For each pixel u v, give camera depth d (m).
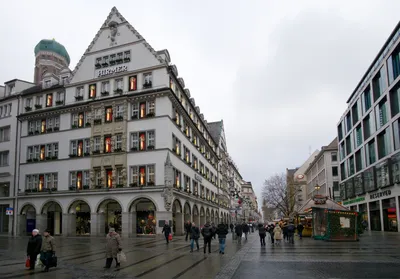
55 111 49.47
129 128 44.59
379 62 50.00
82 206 46.88
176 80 48.31
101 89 47.50
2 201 51.97
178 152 47.16
